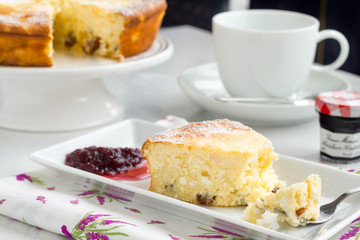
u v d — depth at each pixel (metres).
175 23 1.83
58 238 0.74
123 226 0.73
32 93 0.95
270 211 0.74
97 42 1.02
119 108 0.99
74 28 1.03
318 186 0.74
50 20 0.94
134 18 0.98
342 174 0.81
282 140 0.93
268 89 0.98
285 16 1.03
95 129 0.96
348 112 0.85
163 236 0.72
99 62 0.98
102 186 0.79
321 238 0.71
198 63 1.21
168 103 1.04
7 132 0.94
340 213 0.76
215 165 0.78
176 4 1.80
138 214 0.76
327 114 0.86
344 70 1.63
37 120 0.94
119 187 0.77
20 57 0.93
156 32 1.04
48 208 0.75
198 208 0.74
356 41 1.58
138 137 0.89
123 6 1.00
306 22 1.01
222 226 0.74
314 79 1.04
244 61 0.97
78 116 0.95
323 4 1.61
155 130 0.90
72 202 0.77
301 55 0.97
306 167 0.82
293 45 0.96
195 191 0.79
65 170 0.80
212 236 0.73
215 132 0.81
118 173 0.83
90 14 1.01
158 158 0.79
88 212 0.75
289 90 0.99
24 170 0.85
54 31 1.04
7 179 0.80
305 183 0.74
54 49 1.04
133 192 0.77
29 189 0.79
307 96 1.00
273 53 0.96
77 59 1.00
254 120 0.95
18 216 0.76
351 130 0.87
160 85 1.11
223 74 0.99
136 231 0.72
